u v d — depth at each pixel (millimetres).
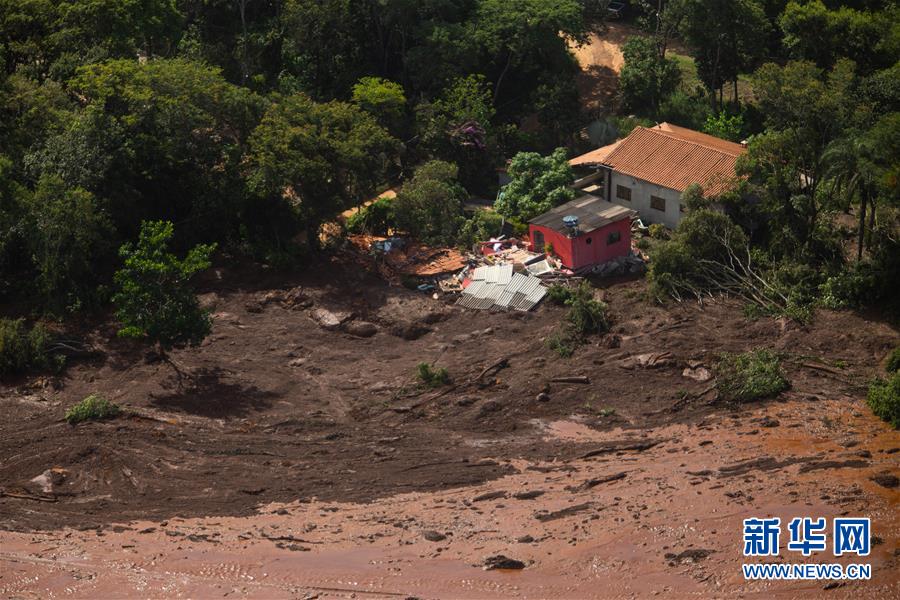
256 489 45750
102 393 53531
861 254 61688
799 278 59938
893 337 55406
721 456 45812
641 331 57625
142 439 49531
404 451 48812
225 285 63781
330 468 47469
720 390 51656
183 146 65188
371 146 66375
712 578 37469
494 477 46000
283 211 66438
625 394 52406
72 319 59500
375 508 43906
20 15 69438
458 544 40562
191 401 53125
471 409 52188
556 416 51250
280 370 56438
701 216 61875
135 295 53656
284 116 66438
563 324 58250
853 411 49531
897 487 41969
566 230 63656
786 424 48500
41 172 61656
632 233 69312
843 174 60750
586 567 38594
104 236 62688
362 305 62094
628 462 46250
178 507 44656
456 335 59250
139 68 66188
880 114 63938
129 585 38844
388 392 54188
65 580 39188
